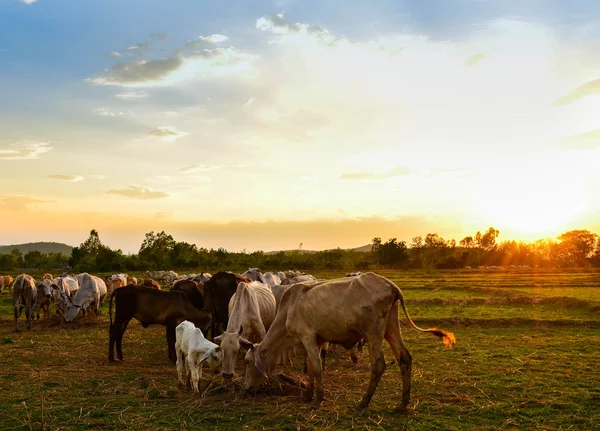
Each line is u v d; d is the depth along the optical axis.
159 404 8.98
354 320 8.69
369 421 8.02
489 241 151.75
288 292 9.65
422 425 7.82
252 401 9.19
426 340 15.93
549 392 9.57
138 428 7.72
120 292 12.82
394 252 92.56
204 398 9.23
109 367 12.09
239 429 7.70
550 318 20.64
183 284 16.80
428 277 57.94
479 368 11.67
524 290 37.09
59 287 21.09
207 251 77.38
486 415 8.28
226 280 14.15
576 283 45.03
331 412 8.50
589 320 19.25
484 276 60.06
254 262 74.50
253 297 11.60
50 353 13.74
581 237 123.81
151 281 22.41
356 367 12.12
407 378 8.60
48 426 7.74
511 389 9.83
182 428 7.71
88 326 19.25
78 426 7.79
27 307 18.31
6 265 83.38
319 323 8.99
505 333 17.27
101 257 66.81
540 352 13.64
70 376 11.02
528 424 7.85
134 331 18.11
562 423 7.88
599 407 8.66
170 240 73.56
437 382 10.41
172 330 12.90
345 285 8.94
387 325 8.85
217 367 9.66
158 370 11.80
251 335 11.38
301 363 12.65
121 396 9.44
